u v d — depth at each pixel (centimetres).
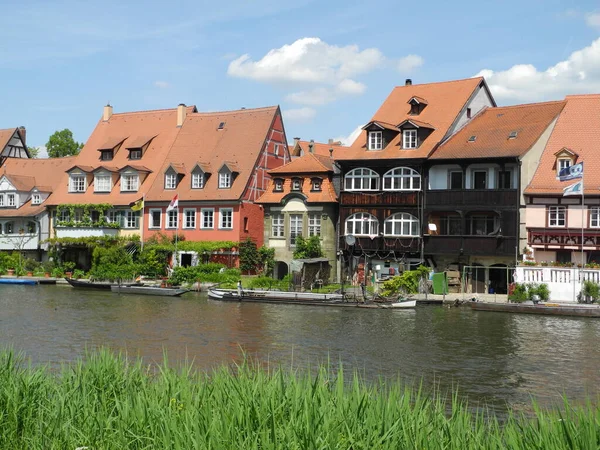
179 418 1320
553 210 5288
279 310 4691
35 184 8575
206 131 7744
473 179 5616
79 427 1393
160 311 4594
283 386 1426
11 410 1466
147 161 7844
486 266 5528
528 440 1205
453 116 6053
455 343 3344
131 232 7544
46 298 5400
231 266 6756
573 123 5641
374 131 6066
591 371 2742
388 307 4750
